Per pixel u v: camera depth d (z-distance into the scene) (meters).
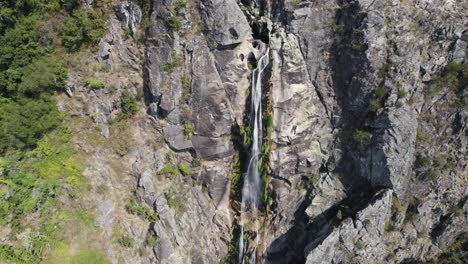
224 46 26.02
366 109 25.80
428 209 25.38
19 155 24.97
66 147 26.08
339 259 25.09
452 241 25.03
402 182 25.20
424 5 24.11
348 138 27.02
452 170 24.81
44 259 23.06
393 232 25.53
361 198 26.58
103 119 26.86
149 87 26.53
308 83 27.00
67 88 26.08
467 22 23.81
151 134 27.64
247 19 27.12
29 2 24.41
